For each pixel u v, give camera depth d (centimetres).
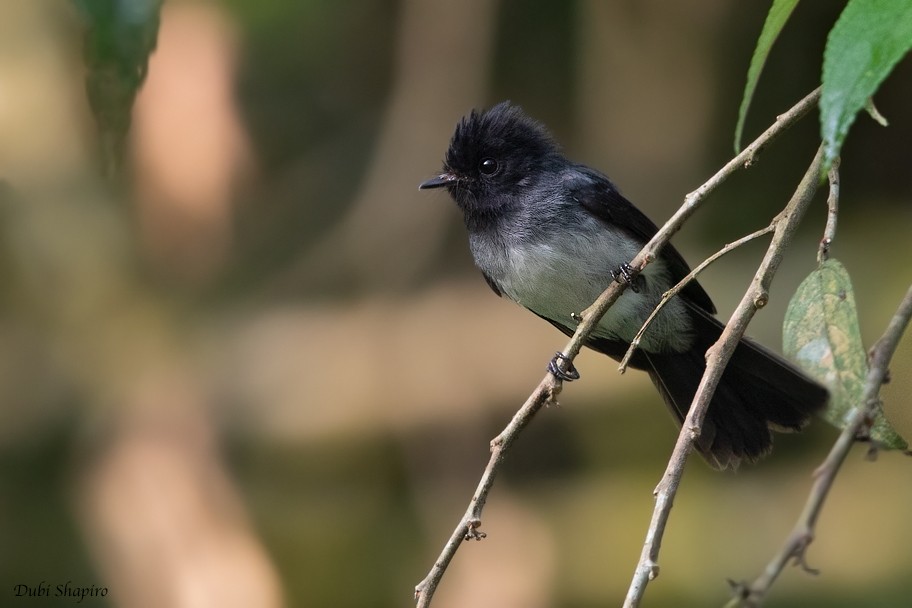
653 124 1530
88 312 1436
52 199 1298
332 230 1797
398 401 1425
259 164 1792
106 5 228
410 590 1173
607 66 1528
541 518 1259
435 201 1639
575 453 1352
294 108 1872
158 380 1382
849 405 374
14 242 1379
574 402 1362
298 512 1295
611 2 1503
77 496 1284
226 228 1510
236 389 1443
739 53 1535
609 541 1192
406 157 1642
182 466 1279
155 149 1348
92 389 1396
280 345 1520
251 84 1825
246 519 1231
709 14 1488
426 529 1278
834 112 285
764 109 1561
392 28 1792
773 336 1241
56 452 1384
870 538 1128
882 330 1212
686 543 1164
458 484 1367
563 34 1677
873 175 1559
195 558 1146
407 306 1585
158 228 1409
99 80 232
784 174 1563
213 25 1370
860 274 1320
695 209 466
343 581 1186
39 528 1240
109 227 1395
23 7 895
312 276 1670
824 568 1104
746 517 1188
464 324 1502
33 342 1434
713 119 1544
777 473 1250
